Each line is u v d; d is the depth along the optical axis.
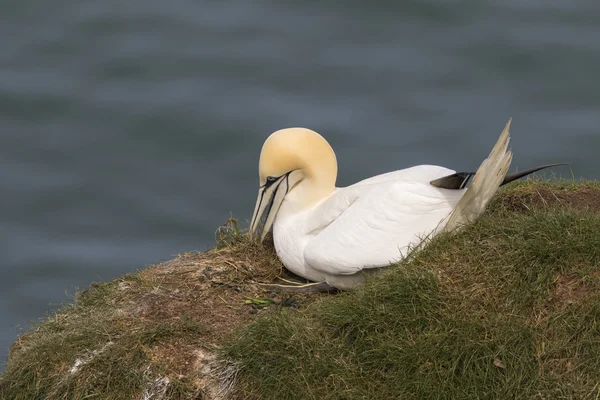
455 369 10.79
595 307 10.91
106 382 11.40
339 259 12.12
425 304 11.28
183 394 11.22
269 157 13.12
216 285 12.95
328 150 13.14
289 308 12.27
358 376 10.99
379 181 12.96
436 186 12.42
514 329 10.93
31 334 12.68
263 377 11.21
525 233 12.00
